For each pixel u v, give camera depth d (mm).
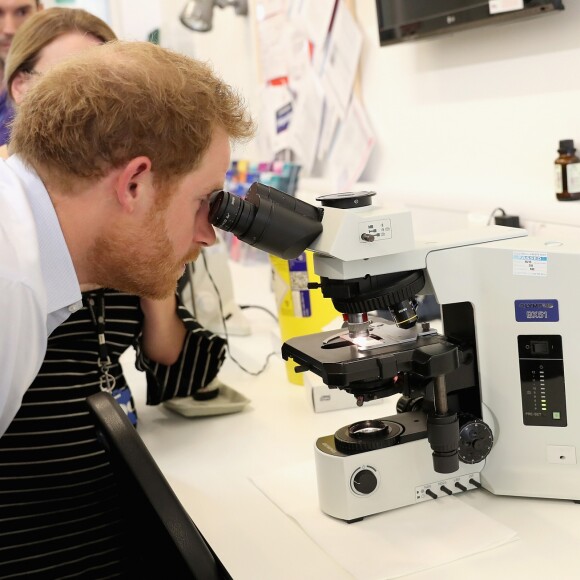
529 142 2008
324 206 1198
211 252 2373
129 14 4438
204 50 4172
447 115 2303
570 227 1783
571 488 1260
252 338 2367
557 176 1821
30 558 1521
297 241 1158
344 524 1255
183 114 1106
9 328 1031
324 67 2900
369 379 1198
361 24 2658
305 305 1878
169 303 1749
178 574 1032
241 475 1470
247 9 3631
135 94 1082
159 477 1045
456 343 1306
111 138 1072
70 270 1133
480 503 1296
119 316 1662
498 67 2059
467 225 2148
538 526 1207
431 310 2072
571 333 1211
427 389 1310
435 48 2297
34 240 1066
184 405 1805
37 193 1108
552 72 1886
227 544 1224
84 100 1073
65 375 1545
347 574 1121
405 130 2525
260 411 1791
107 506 1573
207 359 1817
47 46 2049
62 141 1079
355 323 1286
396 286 1226
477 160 2217
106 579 1577
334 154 2928
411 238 1175
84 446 1552
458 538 1180
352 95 2754
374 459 1256
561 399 1238
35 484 1526
